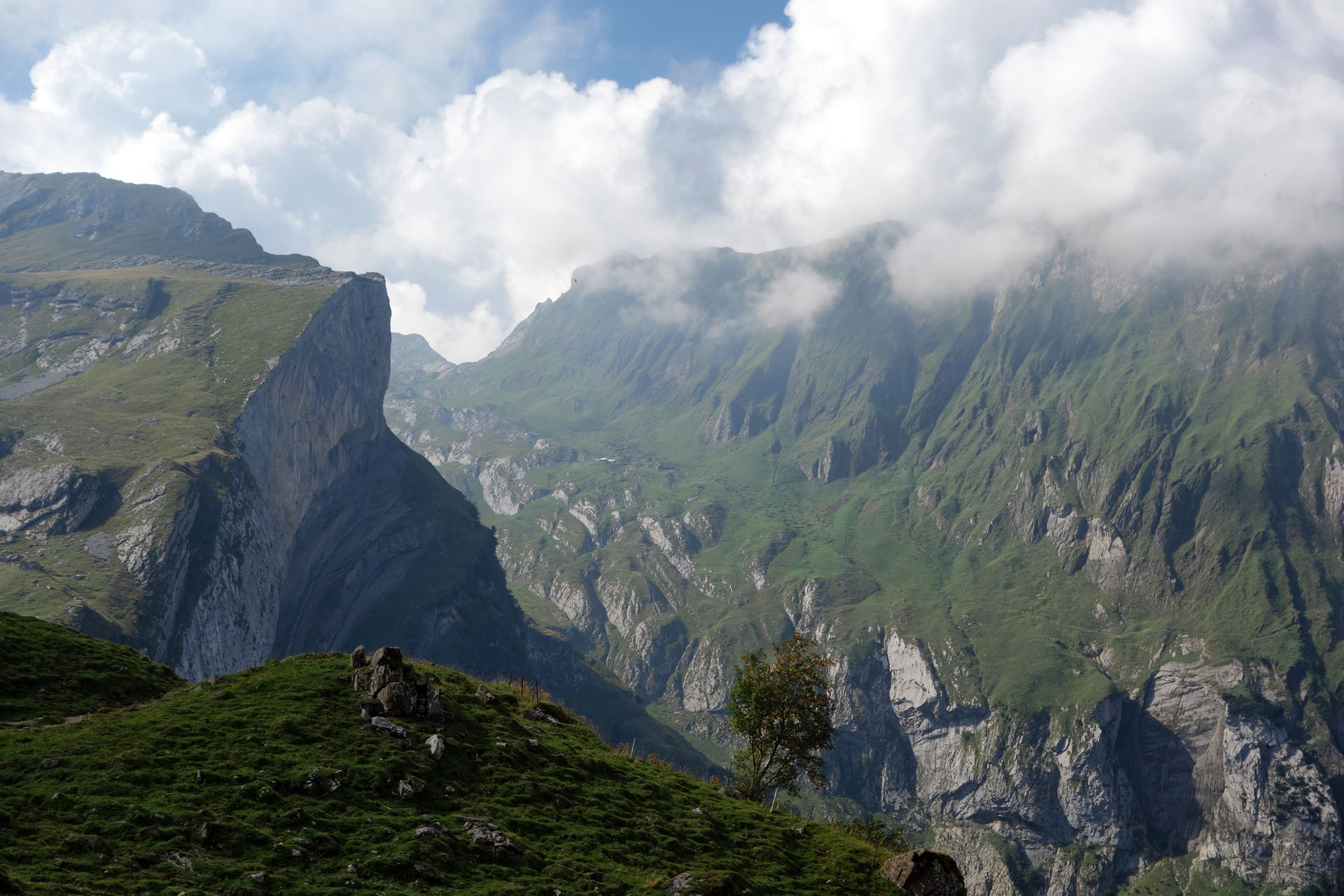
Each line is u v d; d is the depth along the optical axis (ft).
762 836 230.07
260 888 146.72
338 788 181.78
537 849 183.32
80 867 142.10
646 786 238.07
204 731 194.18
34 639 240.32
